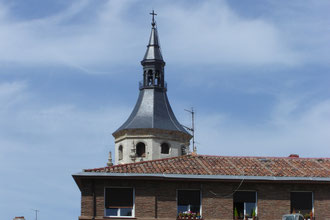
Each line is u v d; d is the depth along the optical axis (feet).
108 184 147.84
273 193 152.35
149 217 147.33
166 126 348.79
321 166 161.79
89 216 146.10
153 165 154.61
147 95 363.56
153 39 375.86
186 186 150.00
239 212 151.33
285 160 164.76
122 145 347.97
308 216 152.56
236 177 150.30
